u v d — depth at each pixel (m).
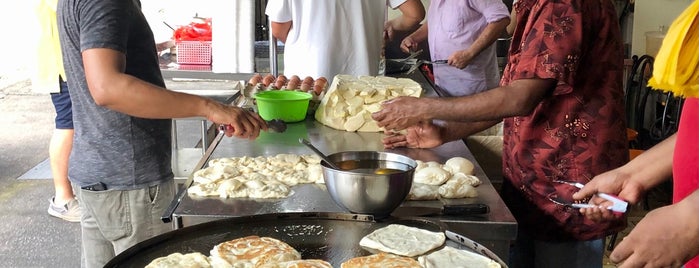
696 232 1.07
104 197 2.00
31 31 3.50
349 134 2.70
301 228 1.59
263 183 1.90
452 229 1.66
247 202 1.80
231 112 1.84
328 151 2.39
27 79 8.37
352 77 2.93
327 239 1.55
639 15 4.91
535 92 1.86
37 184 4.66
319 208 1.77
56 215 4.01
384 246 1.48
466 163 2.08
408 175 1.61
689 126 1.38
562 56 1.81
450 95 3.78
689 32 1.06
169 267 1.36
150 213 2.04
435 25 4.32
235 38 3.87
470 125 2.38
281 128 2.38
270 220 1.61
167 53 4.34
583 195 1.58
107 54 1.75
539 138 2.00
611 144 1.94
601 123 1.93
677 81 1.08
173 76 3.92
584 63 1.91
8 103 7.26
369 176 1.57
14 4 8.64
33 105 7.18
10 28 8.68
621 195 1.54
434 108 1.95
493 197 1.86
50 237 3.78
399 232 1.56
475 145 3.31
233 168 2.04
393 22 4.09
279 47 4.95
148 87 1.76
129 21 1.83
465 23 4.12
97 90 1.75
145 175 2.00
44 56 3.56
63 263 3.47
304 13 3.49
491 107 1.88
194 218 1.70
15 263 3.46
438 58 4.33
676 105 4.21
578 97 1.93
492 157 3.31
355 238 1.55
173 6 5.42
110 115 1.94
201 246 1.50
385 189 1.58
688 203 1.08
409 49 4.57
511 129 2.10
